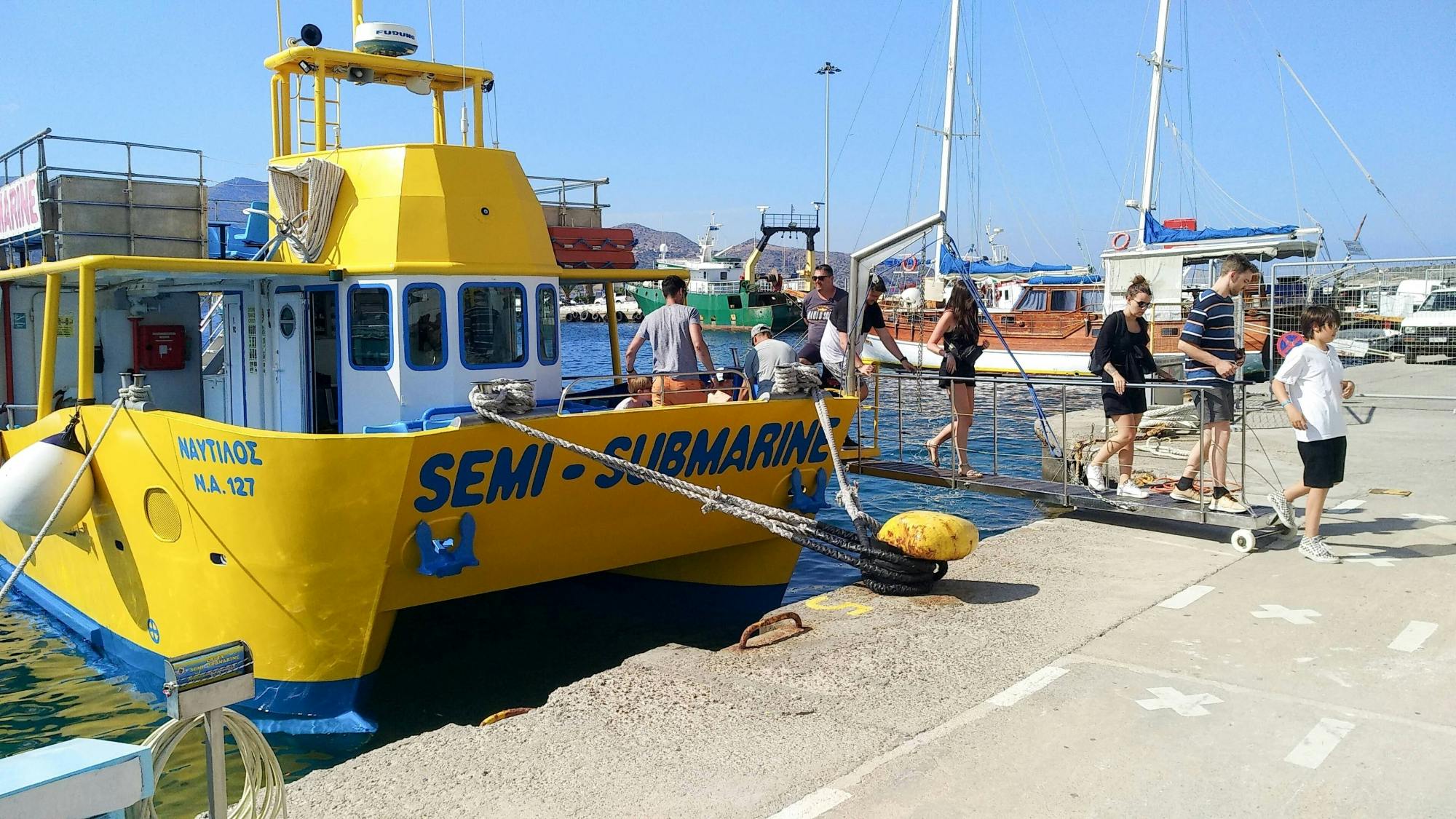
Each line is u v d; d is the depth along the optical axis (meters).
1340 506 9.45
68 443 7.56
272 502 6.49
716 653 6.00
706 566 9.59
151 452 7.05
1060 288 33.41
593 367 31.56
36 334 10.55
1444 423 14.61
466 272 8.11
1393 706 4.91
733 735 4.77
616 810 4.09
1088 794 4.10
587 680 5.57
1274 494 8.09
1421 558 7.53
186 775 6.41
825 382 11.17
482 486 6.94
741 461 8.52
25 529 7.50
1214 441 8.62
